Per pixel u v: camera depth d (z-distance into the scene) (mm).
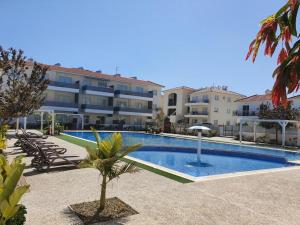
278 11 1568
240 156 20828
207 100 54938
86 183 8133
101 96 49688
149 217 5637
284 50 1641
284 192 8031
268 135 32125
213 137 38031
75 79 46594
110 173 5883
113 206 6195
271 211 6336
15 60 15195
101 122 49469
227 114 56438
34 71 15914
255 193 7797
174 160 18562
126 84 52500
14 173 3125
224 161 19016
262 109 36688
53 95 44469
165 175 9492
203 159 19422
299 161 17469
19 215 4090
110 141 5965
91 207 6074
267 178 9891
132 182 8422
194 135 39312
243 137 34625
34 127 37469
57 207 6035
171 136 35969
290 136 29984
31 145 10703
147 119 55219
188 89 61000
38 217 5426
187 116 57219
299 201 7168
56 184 7973
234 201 6957
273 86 1479
